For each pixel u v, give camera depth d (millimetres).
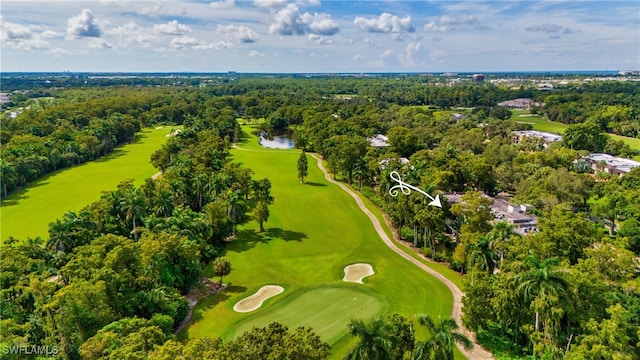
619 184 107750
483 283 55031
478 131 179750
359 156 131375
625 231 79562
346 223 98438
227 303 63219
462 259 70312
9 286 55594
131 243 61125
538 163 131750
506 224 67438
